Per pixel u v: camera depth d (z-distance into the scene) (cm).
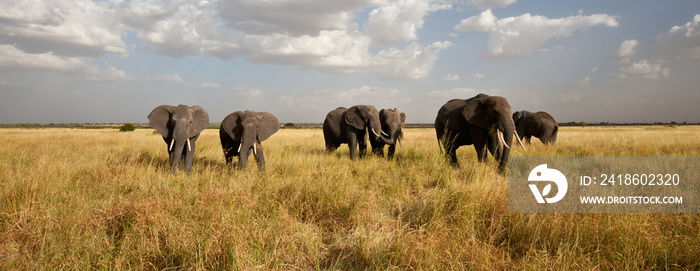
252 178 729
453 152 1081
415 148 1362
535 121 1778
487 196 541
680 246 396
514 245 442
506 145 946
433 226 472
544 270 357
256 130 1012
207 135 2980
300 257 418
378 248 408
